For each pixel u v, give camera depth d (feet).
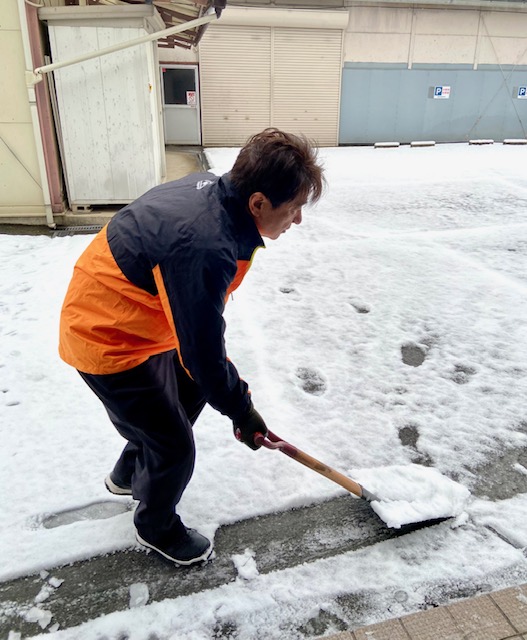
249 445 5.37
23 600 5.64
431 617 5.24
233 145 47.70
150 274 4.53
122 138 19.10
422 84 48.52
